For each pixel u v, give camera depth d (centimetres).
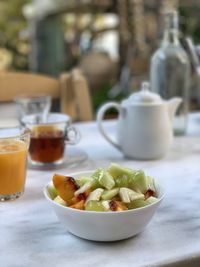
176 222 33
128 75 118
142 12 129
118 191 31
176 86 62
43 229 32
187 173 45
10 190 38
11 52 169
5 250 29
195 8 138
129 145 50
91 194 31
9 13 167
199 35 132
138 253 28
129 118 50
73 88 77
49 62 159
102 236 29
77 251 29
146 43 128
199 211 36
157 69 62
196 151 54
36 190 41
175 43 62
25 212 36
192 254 28
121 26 133
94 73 135
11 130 46
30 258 28
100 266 27
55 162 49
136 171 33
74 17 158
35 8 160
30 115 57
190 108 93
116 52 148
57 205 30
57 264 27
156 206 30
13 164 38
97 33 147
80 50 154
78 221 29
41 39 159
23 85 77
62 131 50
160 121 49
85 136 62
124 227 29
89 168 48
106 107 51
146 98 50
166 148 51
